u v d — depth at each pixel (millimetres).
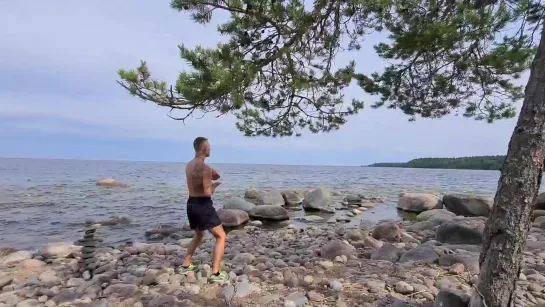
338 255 6660
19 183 28656
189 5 5391
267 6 5660
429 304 4262
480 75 7090
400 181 46125
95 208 16078
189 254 5805
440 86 7531
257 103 6938
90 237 6227
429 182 44500
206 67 5020
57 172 52156
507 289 3238
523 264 5898
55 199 18781
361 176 62344
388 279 5184
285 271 5574
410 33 6422
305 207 17094
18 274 6230
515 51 6410
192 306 4359
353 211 16000
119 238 10430
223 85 5043
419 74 7477
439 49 6641
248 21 5855
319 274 5523
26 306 4664
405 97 7961
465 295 3912
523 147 3121
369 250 7086
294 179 46531
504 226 3203
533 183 3117
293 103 7281
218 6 5543
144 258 7043
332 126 7703
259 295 4664
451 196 14859
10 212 14664
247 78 5438
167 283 5219
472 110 7797
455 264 5613
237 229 11641
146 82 5113
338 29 6375
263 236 9906
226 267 5949
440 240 8070
